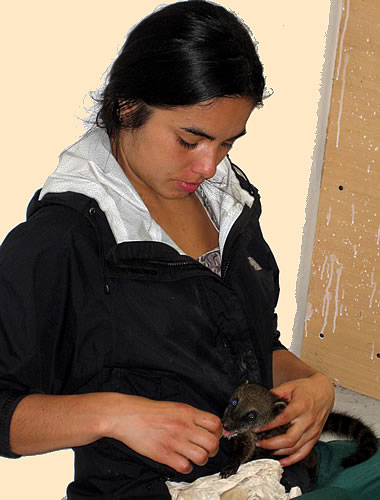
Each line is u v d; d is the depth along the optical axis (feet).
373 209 10.11
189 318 6.20
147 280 6.00
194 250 6.71
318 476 7.51
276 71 9.36
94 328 5.90
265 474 6.31
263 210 10.03
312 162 10.34
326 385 7.15
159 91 5.27
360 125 9.88
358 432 8.33
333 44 9.76
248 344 6.73
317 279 10.86
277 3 8.96
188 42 5.21
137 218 5.99
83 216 5.76
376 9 9.31
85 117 7.34
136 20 7.46
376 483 7.16
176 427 5.63
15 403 5.57
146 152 5.65
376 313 10.55
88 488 6.22
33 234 5.61
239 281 6.82
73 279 5.73
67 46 7.09
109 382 6.09
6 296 5.55
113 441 6.12
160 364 6.10
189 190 5.92
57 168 6.05
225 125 5.42
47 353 5.86
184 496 5.93
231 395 6.63
